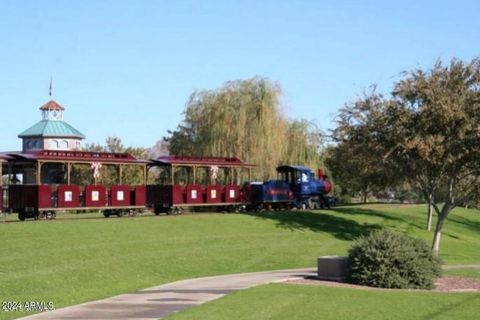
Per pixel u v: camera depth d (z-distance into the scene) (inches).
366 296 815.1
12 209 1512.1
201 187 1886.1
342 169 2197.3
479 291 930.1
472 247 1943.9
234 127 2303.2
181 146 2427.4
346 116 1782.7
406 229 2052.2
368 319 657.0
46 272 1004.6
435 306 753.6
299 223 1863.9
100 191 1614.2
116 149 2807.6
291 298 785.6
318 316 663.8
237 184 2102.6
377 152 1707.7
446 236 2089.1
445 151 1579.7
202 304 755.4
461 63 1637.6
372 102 1727.4
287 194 2198.6
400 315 687.1
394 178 1777.8
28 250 1130.7
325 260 1031.6
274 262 1366.9
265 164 2298.2
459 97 1592.0
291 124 2485.2
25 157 1486.2
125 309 753.0
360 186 2514.8
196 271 1200.8
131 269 1129.4
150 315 705.6
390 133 1659.7
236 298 789.9
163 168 1984.5
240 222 1732.3
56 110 3900.1
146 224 1510.8
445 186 1811.0
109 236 1338.6
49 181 1625.2
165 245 1355.8
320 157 2603.3
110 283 1007.0
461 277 1137.4
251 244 1515.7
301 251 1523.1
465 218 2509.8
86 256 1155.3
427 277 959.6
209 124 2330.2
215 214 1802.4
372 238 984.3
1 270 988.6
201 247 1398.9
